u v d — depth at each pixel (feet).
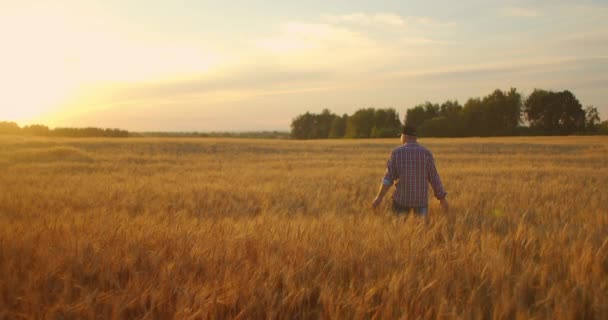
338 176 56.95
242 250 13.55
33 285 10.71
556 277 11.62
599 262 12.34
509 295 10.36
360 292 10.85
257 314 9.97
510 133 339.57
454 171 64.44
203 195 35.53
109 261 12.13
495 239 15.07
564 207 26.68
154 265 12.20
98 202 31.09
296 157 112.16
